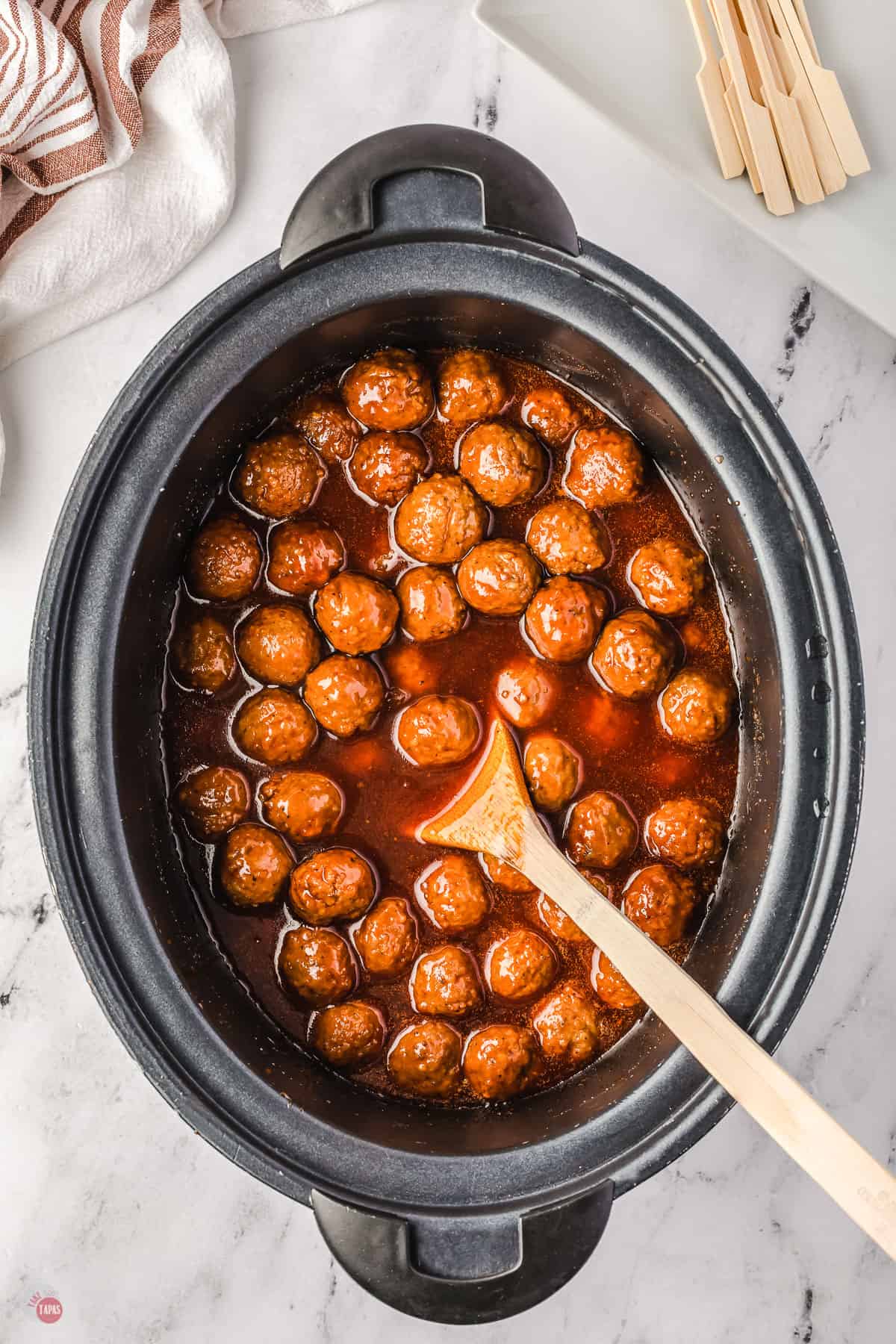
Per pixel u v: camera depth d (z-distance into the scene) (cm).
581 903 56
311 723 60
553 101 68
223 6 67
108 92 64
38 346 67
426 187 55
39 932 67
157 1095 67
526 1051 60
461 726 60
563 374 62
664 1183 68
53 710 55
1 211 65
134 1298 67
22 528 67
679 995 54
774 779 57
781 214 65
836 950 68
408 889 60
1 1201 67
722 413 57
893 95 66
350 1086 60
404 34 68
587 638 60
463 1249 54
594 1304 67
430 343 62
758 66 65
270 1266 67
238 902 60
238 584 60
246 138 68
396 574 62
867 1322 68
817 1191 68
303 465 61
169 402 56
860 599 69
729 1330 68
